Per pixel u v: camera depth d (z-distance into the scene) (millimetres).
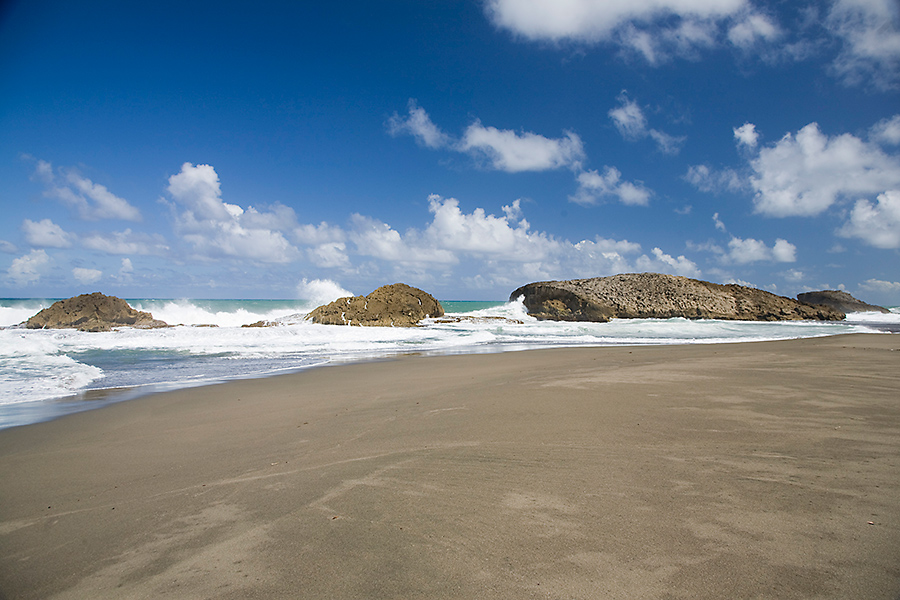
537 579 2057
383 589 2027
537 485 3168
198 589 2084
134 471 3762
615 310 40344
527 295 43219
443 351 14023
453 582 2062
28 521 2867
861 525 2465
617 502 2846
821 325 33281
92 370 9766
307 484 3346
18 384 8133
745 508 2711
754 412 5199
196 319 25641
